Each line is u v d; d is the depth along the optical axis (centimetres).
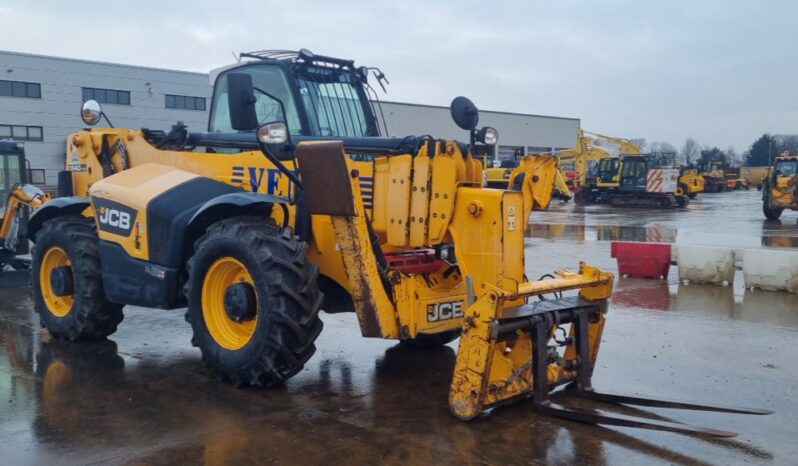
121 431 434
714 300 877
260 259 486
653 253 1057
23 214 1048
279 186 568
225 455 398
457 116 566
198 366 580
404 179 505
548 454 400
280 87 614
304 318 488
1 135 3497
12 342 662
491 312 430
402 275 495
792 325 735
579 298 514
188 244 562
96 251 643
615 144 4109
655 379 546
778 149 9494
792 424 452
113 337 684
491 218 470
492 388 453
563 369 499
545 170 527
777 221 2403
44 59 3572
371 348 643
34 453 402
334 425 444
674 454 402
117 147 691
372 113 666
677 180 3350
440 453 401
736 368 576
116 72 3750
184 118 3956
